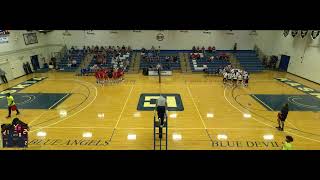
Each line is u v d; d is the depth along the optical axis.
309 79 19.89
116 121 11.27
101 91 16.41
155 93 15.91
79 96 15.27
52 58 24.42
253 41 25.61
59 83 18.78
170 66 23.91
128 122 11.16
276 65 24.73
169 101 14.23
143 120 11.39
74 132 10.12
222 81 19.56
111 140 9.42
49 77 20.98
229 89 17.05
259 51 25.52
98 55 24.52
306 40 20.22
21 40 21.62
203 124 10.98
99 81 18.75
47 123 11.05
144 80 19.91
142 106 13.34
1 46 19.05
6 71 19.67
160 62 24.39
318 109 13.11
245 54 25.23
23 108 13.06
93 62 24.30
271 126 10.88
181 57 25.27
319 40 18.58
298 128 10.69
